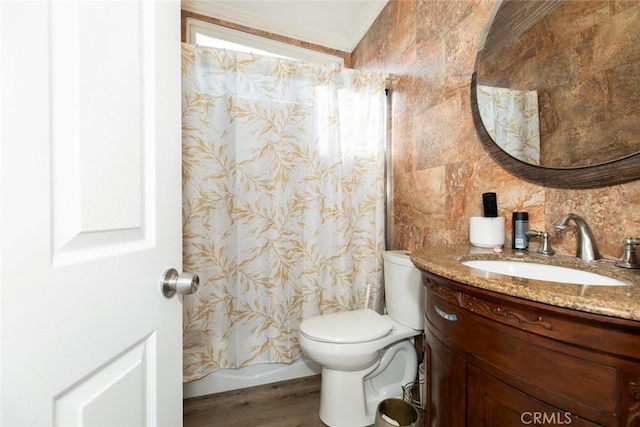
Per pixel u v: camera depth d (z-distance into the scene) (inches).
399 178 70.1
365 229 73.4
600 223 30.6
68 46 16.0
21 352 13.2
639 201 27.4
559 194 34.9
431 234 58.2
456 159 51.1
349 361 49.1
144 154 22.5
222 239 61.9
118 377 19.3
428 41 58.3
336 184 70.1
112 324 18.6
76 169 16.3
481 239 41.2
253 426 52.4
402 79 67.9
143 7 22.6
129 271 20.3
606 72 29.5
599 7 30.0
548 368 19.8
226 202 62.6
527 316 21.0
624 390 16.6
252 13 82.5
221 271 61.7
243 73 63.7
